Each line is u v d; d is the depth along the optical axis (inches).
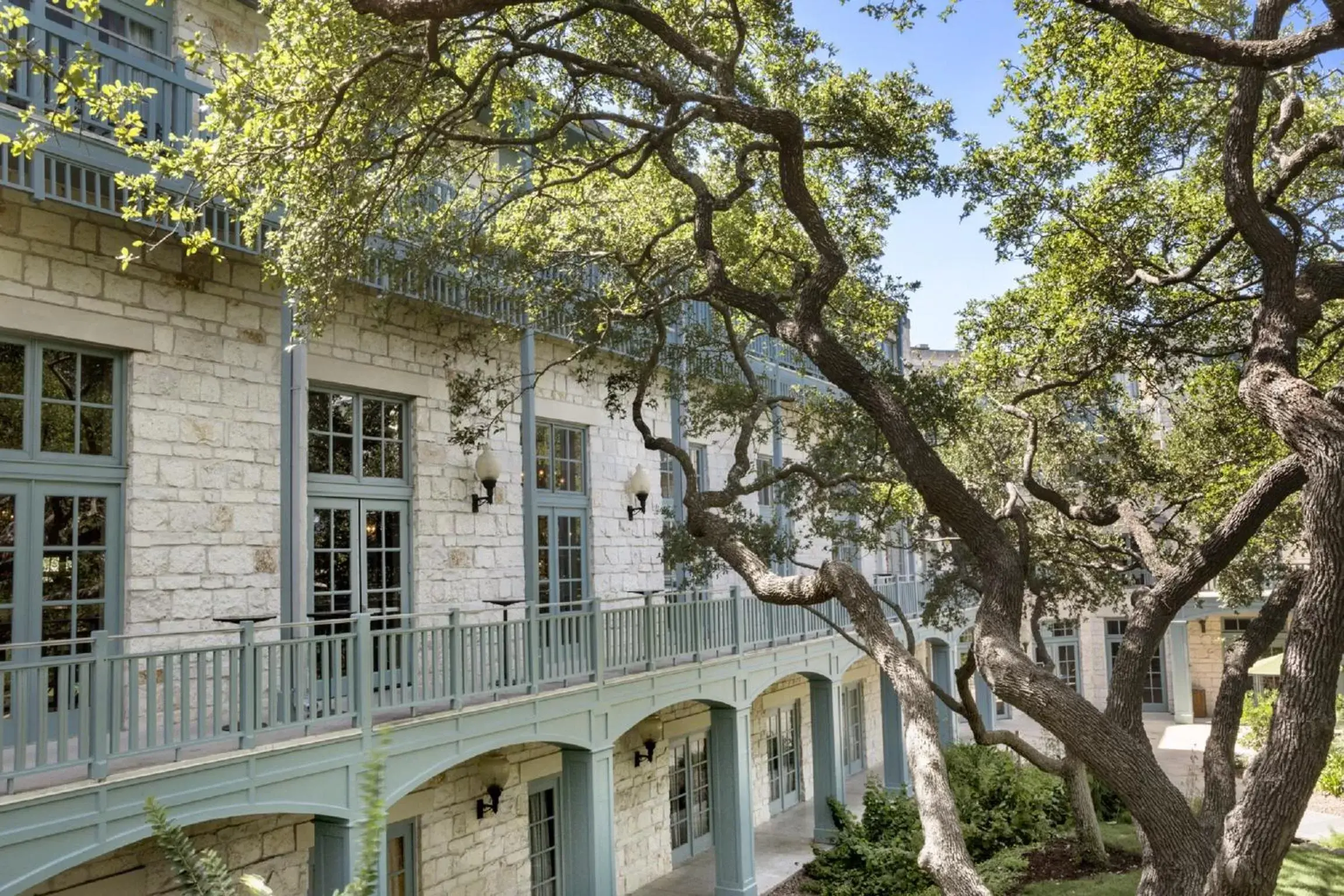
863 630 237.0
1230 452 447.2
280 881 328.5
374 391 395.9
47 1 295.6
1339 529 183.5
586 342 402.6
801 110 346.9
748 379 368.8
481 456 424.2
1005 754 544.4
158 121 311.9
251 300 340.8
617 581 527.5
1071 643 1096.2
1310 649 183.9
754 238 421.1
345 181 288.7
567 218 423.2
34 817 214.7
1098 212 369.7
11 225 277.6
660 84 281.0
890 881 446.3
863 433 388.8
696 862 573.6
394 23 227.6
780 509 689.6
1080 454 480.4
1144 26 213.5
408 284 356.5
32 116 238.7
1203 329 376.5
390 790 299.4
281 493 340.2
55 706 285.6
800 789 722.2
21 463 279.3
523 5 319.9
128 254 252.1
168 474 312.2
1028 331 404.8
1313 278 230.5
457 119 303.3
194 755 252.5
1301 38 201.0
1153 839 202.1
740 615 511.5
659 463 574.6
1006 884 395.2
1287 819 179.8
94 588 295.6
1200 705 1048.2
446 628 328.2
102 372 303.4
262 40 359.3
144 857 289.3
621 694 409.4
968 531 246.1
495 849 425.4
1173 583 251.0
